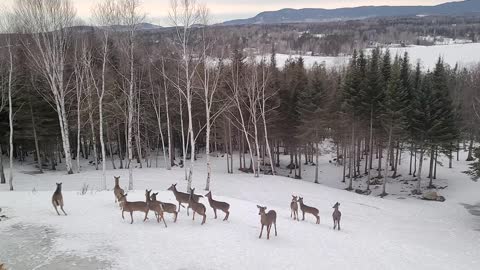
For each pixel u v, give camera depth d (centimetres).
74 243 1492
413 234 2347
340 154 5766
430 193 3784
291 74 5112
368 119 4238
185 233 1655
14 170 4028
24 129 4075
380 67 4925
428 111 3900
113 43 4012
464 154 5822
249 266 1386
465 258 1867
